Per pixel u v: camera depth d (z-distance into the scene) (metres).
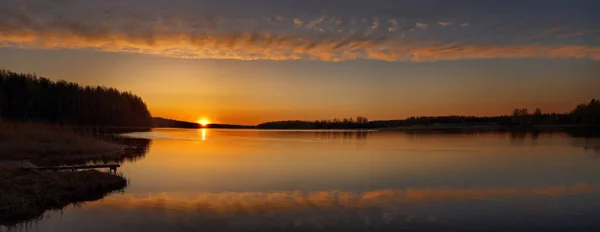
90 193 18.62
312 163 33.22
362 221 14.49
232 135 112.44
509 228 13.84
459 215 15.47
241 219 14.55
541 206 17.02
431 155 41.78
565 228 13.91
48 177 18.61
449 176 25.61
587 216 15.45
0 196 14.80
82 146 36.81
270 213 15.45
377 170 28.50
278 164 32.28
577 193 19.88
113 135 75.56
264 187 21.09
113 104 154.00
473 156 40.41
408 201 17.84
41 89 120.50
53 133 38.72
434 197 18.73
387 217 15.09
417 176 25.58
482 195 19.31
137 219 14.34
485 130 146.62
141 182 22.17
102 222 13.91
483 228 13.83
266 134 125.56
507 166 31.31
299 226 13.79
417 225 14.05
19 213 14.34
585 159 36.94
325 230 13.36
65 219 14.20
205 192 19.48
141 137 77.31
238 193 19.34
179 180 23.06
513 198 18.53
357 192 19.91
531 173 27.16
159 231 13.01
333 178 24.50
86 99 136.25
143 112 188.00
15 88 110.69
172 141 66.56
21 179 17.47
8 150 29.73
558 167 30.73
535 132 117.81
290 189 20.58
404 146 57.19
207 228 13.39
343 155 41.66
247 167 30.00
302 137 97.88
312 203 17.28
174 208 16.03
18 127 37.12
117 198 17.70
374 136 105.00
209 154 41.53
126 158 35.00
